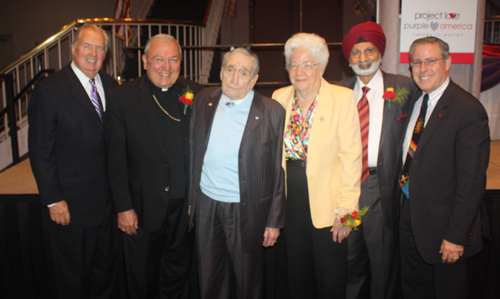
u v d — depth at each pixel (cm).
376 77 186
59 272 191
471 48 216
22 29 715
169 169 175
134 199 175
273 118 156
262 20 716
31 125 173
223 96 162
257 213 158
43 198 173
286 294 212
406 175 175
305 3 707
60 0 704
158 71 168
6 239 220
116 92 170
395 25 219
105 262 202
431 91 165
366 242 184
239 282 167
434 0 213
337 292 168
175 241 192
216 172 158
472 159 149
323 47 154
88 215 184
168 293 202
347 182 159
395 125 176
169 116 178
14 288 222
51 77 179
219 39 725
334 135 159
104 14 703
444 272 170
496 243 204
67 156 179
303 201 169
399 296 209
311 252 175
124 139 170
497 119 399
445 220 161
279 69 724
